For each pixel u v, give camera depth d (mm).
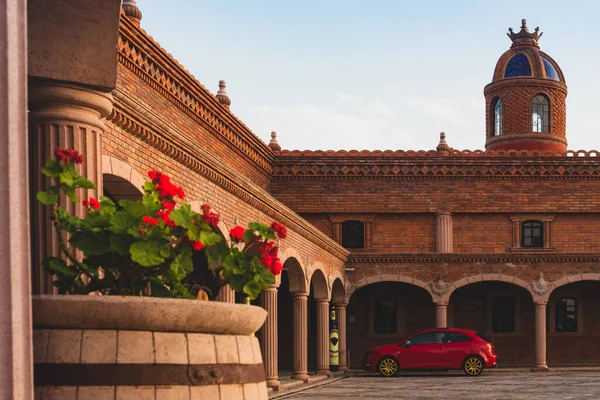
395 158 32125
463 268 30094
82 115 5617
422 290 33156
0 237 3203
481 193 32219
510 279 29844
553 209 32156
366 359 26375
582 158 32125
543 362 29281
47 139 5551
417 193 32156
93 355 3451
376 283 33156
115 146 9695
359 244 32250
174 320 3570
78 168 5652
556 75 37000
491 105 37531
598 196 32219
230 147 25781
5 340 3164
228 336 3816
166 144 11164
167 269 4215
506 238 32281
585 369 29594
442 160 32125
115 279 4352
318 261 24594
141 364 3488
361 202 32062
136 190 10297
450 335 26109
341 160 32031
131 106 9758
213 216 4289
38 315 3451
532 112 36531
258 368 4027
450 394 18391
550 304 32938
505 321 32969
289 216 19578
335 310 30062
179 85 20375
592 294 32875
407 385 21672
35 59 5230
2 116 3234
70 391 3422
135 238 4059
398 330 32938
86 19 5203
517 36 37719
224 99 25516
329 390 20031
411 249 32219
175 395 3529
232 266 4352
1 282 3189
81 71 5367
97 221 4160
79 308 3447
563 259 29812
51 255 5645
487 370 29750
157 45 18281
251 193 16000
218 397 3674
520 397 17453
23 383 3193
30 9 5094
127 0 17891
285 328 32281
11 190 3227
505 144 36469
